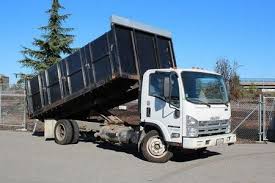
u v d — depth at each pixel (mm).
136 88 14547
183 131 11977
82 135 17500
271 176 10750
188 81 12242
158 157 12594
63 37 37156
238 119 28047
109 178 10289
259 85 67375
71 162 12477
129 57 13992
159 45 15422
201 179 10305
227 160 13281
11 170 11109
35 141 17547
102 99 15766
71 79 15953
